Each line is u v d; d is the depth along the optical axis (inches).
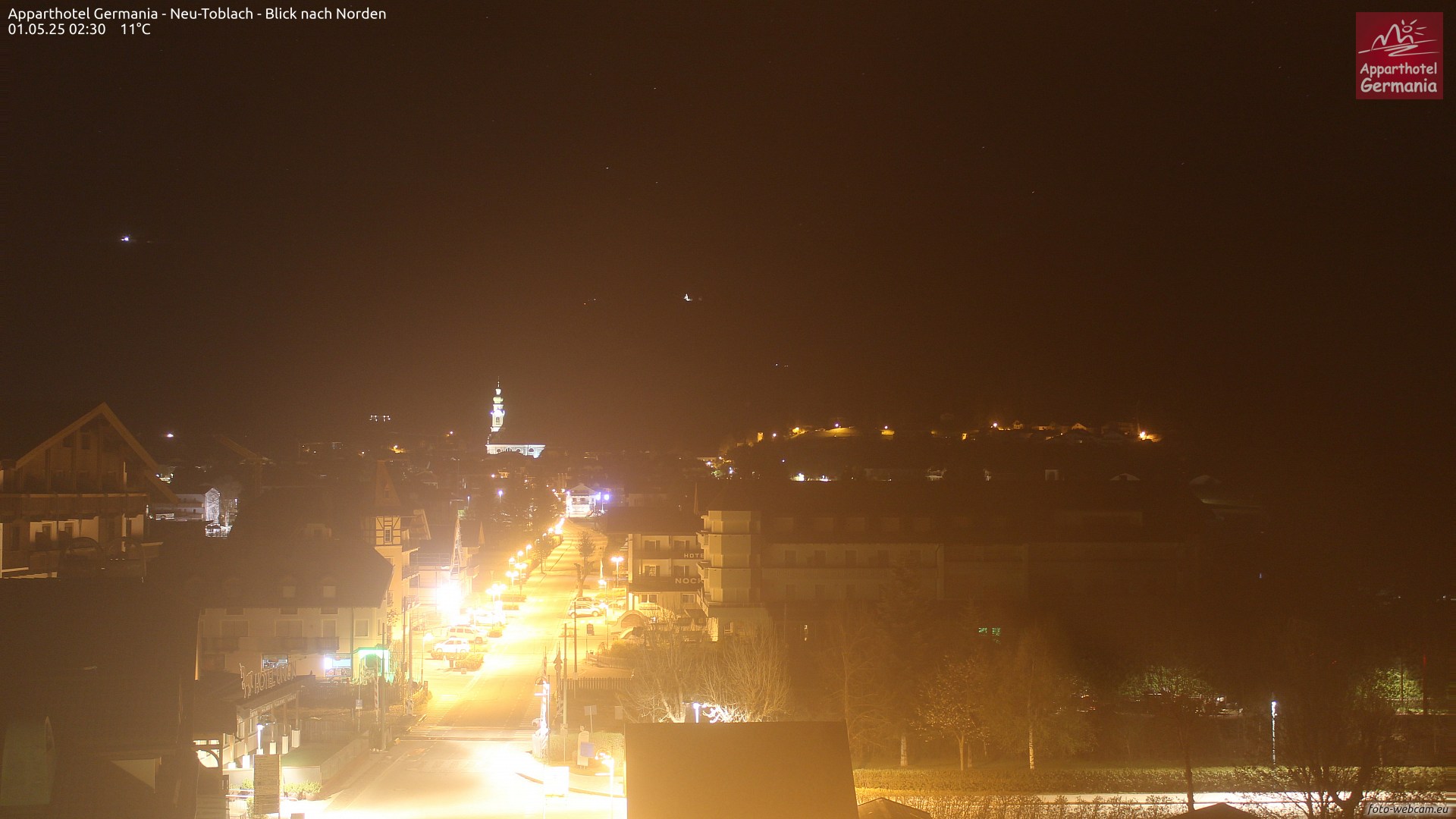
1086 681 2726.4
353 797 1977.1
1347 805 1904.5
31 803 855.1
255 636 3120.1
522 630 4249.5
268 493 3745.1
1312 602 3538.4
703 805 1055.6
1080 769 2287.2
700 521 4478.3
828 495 3836.1
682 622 3870.6
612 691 2923.2
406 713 2726.4
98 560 2116.1
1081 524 3811.5
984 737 2358.5
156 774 961.5
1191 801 1984.5
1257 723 2438.5
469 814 1862.7
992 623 3299.7
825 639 3164.4
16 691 936.9
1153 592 3727.9
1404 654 2738.7
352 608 3127.5
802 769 1087.6
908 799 2009.1
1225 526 4931.1
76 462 2267.5
